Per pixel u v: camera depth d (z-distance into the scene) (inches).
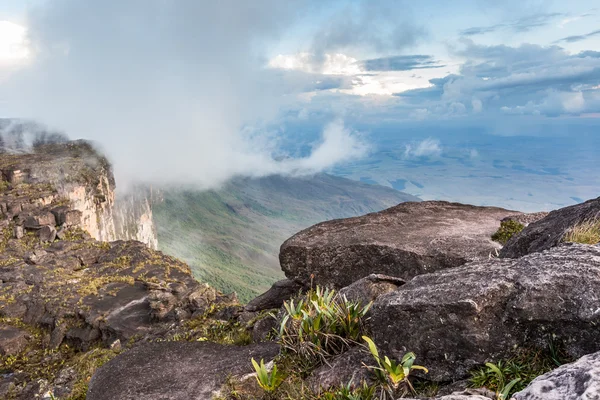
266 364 240.2
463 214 502.0
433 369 177.0
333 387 197.2
